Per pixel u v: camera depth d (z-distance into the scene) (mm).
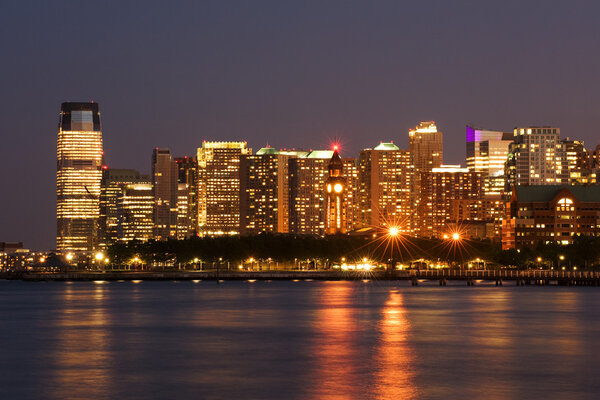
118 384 137750
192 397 127000
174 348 181625
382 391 130625
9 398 127688
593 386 134500
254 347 182625
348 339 196500
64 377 144625
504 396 126875
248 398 126125
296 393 129500
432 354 169625
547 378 141500
